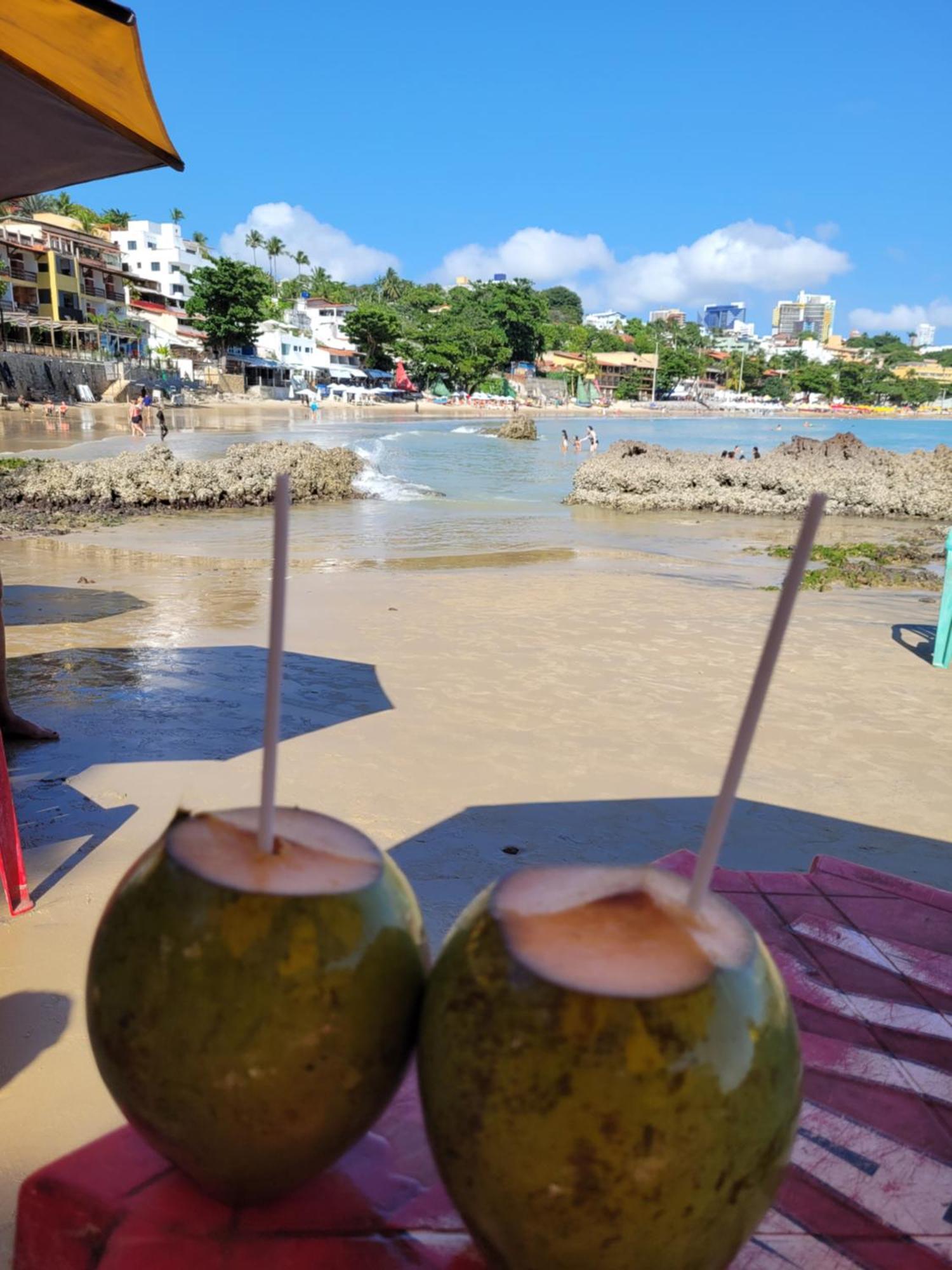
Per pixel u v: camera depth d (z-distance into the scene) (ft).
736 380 584.40
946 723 20.97
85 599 31.30
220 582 35.06
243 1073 3.52
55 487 59.06
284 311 370.73
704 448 173.27
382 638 26.40
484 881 12.74
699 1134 3.21
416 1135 4.86
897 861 14.21
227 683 21.44
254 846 3.91
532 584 36.27
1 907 11.29
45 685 20.92
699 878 3.63
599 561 44.73
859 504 73.77
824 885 9.41
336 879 3.83
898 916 8.84
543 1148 3.21
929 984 7.54
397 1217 4.25
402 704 20.39
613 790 16.19
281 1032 3.51
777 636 3.26
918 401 641.81
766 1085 3.39
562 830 14.49
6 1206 7.02
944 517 71.56
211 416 190.19
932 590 40.01
